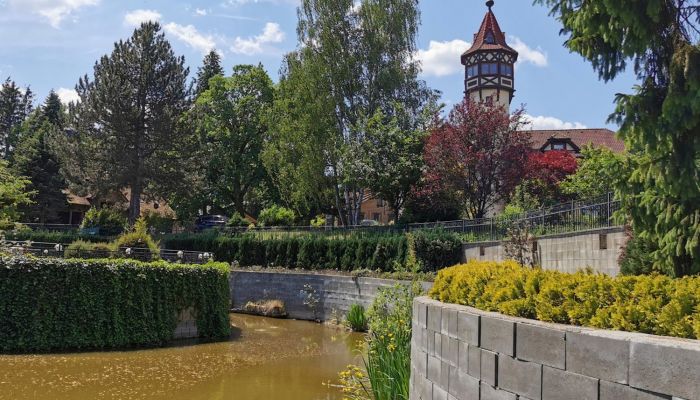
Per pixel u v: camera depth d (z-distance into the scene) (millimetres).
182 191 38938
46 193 43250
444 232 21859
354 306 21281
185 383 12555
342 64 30000
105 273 16703
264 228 33500
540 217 16109
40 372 12875
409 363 7891
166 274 18266
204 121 43312
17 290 15266
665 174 5609
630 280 3646
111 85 36438
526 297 4141
